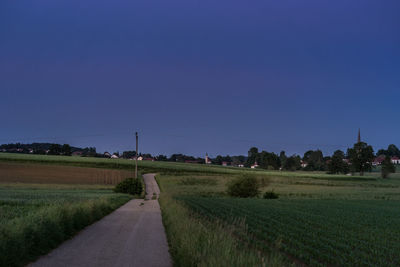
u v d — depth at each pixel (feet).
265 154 652.07
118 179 277.64
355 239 64.28
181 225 45.85
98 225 64.49
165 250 41.68
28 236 38.60
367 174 568.82
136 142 204.95
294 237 63.87
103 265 33.91
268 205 138.82
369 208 136.56
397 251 54.65
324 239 61.98
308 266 43.75
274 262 28.14
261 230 69.82
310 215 103.55
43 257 36.96
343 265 44.47
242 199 175.83
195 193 214.28
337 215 106.93
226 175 364.17
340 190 264.52
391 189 286.66
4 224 39.34
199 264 28.60
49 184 223.30
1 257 30.83
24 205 84.53
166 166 400.67
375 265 44.32
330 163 553.64
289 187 286.46
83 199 106.52
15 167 285.02
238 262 26.94
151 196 189.47
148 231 57.62
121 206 115.65
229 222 77.87
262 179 225.97
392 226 85.10
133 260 36.24
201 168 404.98
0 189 175.42
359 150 503.61
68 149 593.42
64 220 51.98
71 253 39.22
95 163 351.67
